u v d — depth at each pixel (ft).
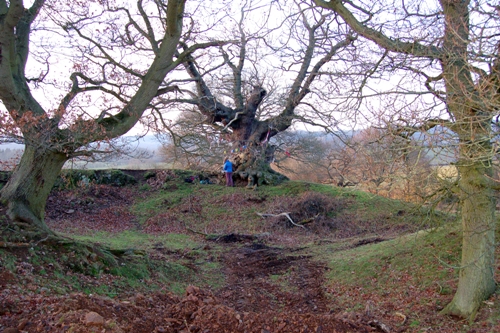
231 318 20.11
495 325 21.59
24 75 30.01
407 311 27.04
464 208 24.91
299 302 32.27
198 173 85.40
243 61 72.23
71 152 28.68
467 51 20.39
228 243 54.24
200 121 64.39
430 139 20.35
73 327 15.44
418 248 36.63
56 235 29.37
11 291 19.85
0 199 28.66
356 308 29.76
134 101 32.24
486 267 24.27
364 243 49.65
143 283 30.35
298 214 66.54
